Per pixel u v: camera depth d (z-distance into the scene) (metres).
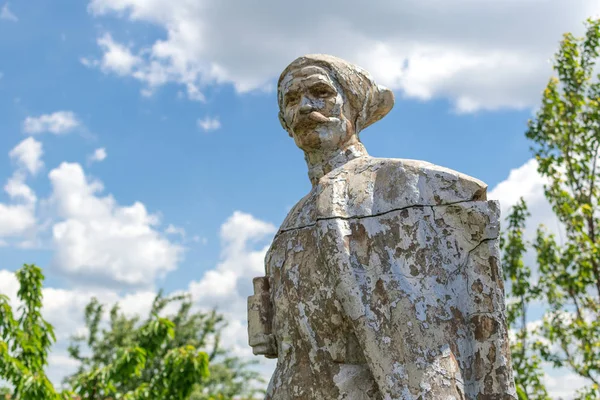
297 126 3.03
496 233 2.53
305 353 2.69
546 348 9.40
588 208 9.28
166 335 8.80
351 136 3.04
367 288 2.54
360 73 3.11
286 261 2.83
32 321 8.01
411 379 2.37
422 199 2.60
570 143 9.84
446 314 2.47
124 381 8.83
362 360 2.56
